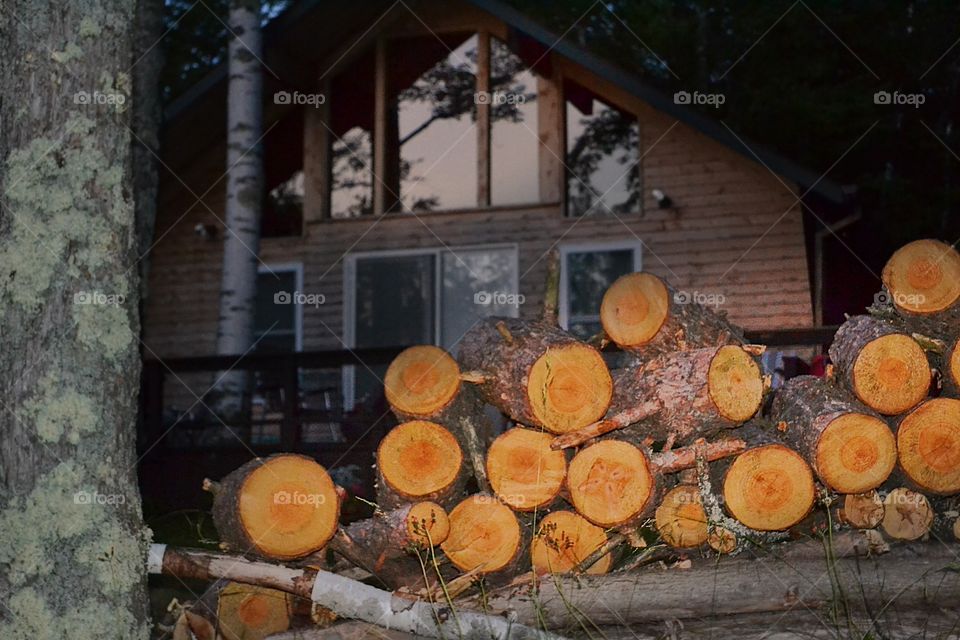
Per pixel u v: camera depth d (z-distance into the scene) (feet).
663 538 15.14
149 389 30.19
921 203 62.95
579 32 66.33
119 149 13.17
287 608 15.21
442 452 15.12
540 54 39.04
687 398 14.99
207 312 41.45
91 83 12.95
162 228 42.24
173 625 15.49
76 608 12.35
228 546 14.76
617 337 16.05
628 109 38.58
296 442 28.63
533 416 15.08
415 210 40.27
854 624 13.84
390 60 41.06
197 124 39.70
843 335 16.02
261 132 34.50
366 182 41.37
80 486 12.48
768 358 23.63
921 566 14.51
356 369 33.35
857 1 66.49
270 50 38.86
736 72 67.15
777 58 67.36
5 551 12.32
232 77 34.45
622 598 14.34
